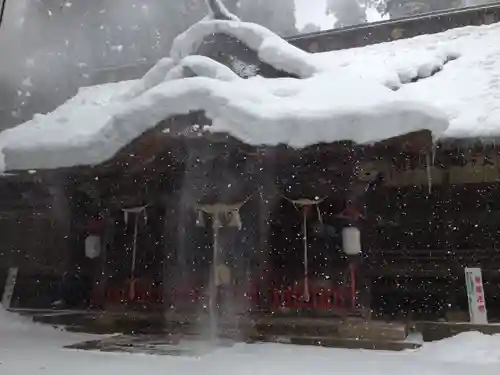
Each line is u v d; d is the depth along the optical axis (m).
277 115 8.11
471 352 7.68
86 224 12.98
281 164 9.23
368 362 7.38
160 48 26.06
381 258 10.31
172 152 9.19
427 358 7.61
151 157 9.22
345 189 9.84
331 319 9.52
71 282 13.05
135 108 8.77
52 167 9.64
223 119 8.27
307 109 8.09
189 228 11.33
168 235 11.49
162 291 11.21
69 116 11.46
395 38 14.27
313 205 10.34
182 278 11.17
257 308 10.37
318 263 10.40
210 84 8.52
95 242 12.27
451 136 8.78
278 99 8.73
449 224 10.09
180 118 8.58
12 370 7.32
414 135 7.62
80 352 8.55
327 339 8.81
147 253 11.73
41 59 26.92
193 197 10.45
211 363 7.47
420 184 10.21
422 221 10.21
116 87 14.80
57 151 9.55
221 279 10.57
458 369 6.82
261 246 10.91
